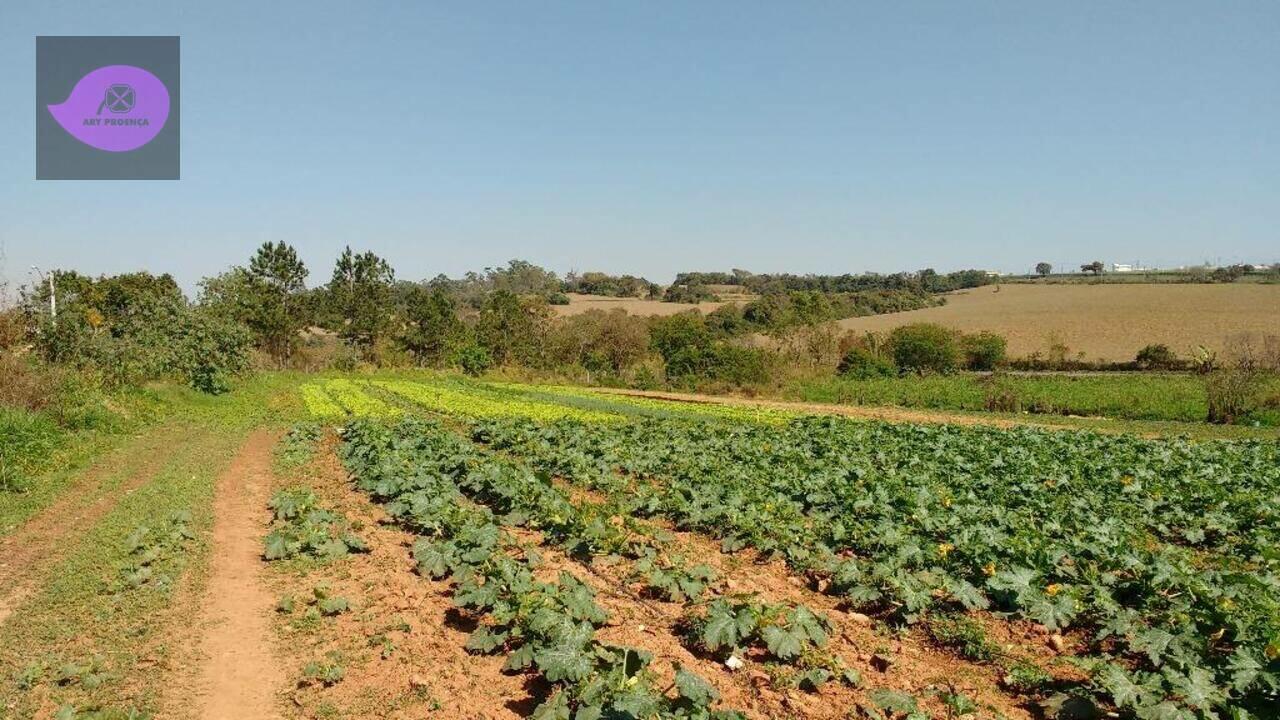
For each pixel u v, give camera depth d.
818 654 8.87
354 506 16.03
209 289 54.41
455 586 11.05
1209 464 22.27
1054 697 7.90
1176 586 10.74
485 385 56.00
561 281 168.12
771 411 40.97
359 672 8.40
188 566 11.73
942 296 129.88
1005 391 46.16
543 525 13.94
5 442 18.70
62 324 32.62
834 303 113.19
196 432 26.75
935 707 7.96
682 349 60.91
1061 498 17.27
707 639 8.81
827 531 13.62
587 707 6.95
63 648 8.80
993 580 10.45
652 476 19.47
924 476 19.03
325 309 76.06
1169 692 7.70
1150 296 102.88
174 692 7.91
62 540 13.06
